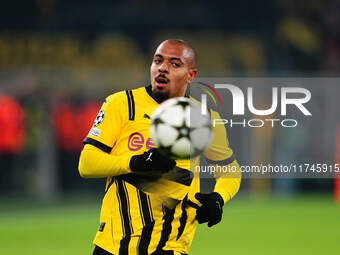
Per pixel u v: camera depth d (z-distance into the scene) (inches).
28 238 1777.8
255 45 3831.2
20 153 3166.8
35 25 3688.5
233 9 3873.0
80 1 3759.8
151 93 705.0
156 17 3799.2
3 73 3430.1
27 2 3686.0
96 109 3420.3
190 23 3814.0
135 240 686.5
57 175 3324.3
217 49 3796.8
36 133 3161.9
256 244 1679.4
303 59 3892.7
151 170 656.4
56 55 3639.3
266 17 3890.3
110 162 673.6
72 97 3395.7
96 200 2989.7
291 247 1630.2
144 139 692.1
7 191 3193.9
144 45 3764.8
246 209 2613.2
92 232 1902.1
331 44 3951.8
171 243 698.8
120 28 3759.8
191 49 709.9
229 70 3767.2
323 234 1895.9
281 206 2743.6
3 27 3668.8
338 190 3031.5
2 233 1883.6
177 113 633.6
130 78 3587.6
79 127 3353.8
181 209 702.5
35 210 2564.0
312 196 3262.8
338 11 3981.3
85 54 3673.7
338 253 1544.0
